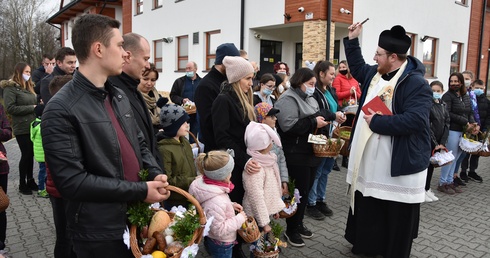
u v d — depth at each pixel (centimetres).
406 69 305
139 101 240
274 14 1073
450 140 566
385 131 292
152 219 185
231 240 262
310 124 347
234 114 300
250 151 301
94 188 156
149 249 173
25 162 514
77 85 164
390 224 318
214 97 328
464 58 1534
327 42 970
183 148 299
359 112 337
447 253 359
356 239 335
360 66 361
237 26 1198
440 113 504
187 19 1441
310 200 442
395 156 299
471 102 608
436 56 1379
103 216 163
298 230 384
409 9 1204
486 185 612
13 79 503
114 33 170
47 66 589
